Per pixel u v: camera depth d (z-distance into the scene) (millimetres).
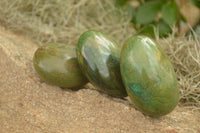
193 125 430
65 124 438
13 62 470
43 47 456
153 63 404
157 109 410
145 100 407
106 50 427
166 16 560
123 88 433
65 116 441
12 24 553
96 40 430
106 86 428
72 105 444
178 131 419
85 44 429
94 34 435
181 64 493
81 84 454
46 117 445
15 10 560
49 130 439
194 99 468
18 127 448
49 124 441
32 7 579
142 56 405
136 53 406
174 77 412
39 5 580
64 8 586
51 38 556
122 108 432
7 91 465
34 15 573
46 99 451
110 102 437
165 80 405
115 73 426
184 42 518
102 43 430
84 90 449
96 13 614
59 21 581
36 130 442
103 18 616
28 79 460
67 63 444
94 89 456
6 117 455
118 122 430
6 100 462
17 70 467
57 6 585
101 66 422
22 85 461
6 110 458
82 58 428
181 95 471
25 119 449
